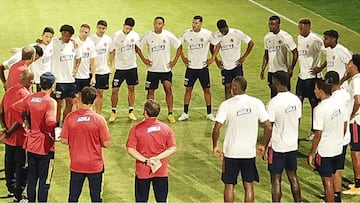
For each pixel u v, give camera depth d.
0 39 21.27
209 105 14.05
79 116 8.75
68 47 12.83
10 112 9.76
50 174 10.72
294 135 9.43
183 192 10.45
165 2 28.56
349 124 10.06
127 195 10.31
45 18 24.77
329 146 9.35
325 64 12.62
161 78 13.75
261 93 15.99
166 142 8.86
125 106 15.02
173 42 13.65
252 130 9.10
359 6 27.06
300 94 13.12
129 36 13.67
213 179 11.02
